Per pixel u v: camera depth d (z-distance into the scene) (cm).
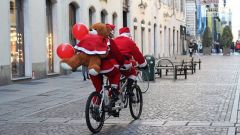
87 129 976
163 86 1905
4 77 2039
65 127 1002
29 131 964
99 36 940
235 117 1090
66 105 1359
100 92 959
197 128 959
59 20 2653
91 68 916
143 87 1686
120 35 1048
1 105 1383
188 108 1248
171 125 1000
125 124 1025
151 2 4903
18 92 1747
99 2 3297
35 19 2359
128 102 1079
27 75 2300
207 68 3225
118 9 3731
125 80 1055
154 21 5022
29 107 1332
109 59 959
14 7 2216
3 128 1005
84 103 1399
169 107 1273
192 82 2094
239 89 1753
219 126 977
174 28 6325
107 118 1045
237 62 4138
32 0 2327
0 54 2012
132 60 1059
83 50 928
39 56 2398
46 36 2559
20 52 2261
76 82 2172
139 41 4409
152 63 2153
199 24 9156
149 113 1172
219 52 7512
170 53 6019
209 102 1370
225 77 2383
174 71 2291
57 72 2628
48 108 1302
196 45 7312
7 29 2081
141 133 920
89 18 3200
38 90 1812
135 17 4266
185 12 7588
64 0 2727
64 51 923
